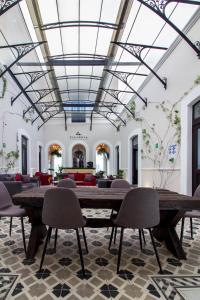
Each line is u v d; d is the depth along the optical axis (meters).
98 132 14.23
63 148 14.05
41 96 9.83
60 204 2.06
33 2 4.66
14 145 7.71
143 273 2.10
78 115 14.11
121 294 1.76
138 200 2.09
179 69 4.94
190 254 2.56
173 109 5.30
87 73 8.71
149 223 2.14
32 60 7.07
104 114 13.62
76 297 1.72
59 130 14.12
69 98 12.21
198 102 4.45
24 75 7.94
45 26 5.47
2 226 3.66
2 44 5.91
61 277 2.01
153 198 2.13
